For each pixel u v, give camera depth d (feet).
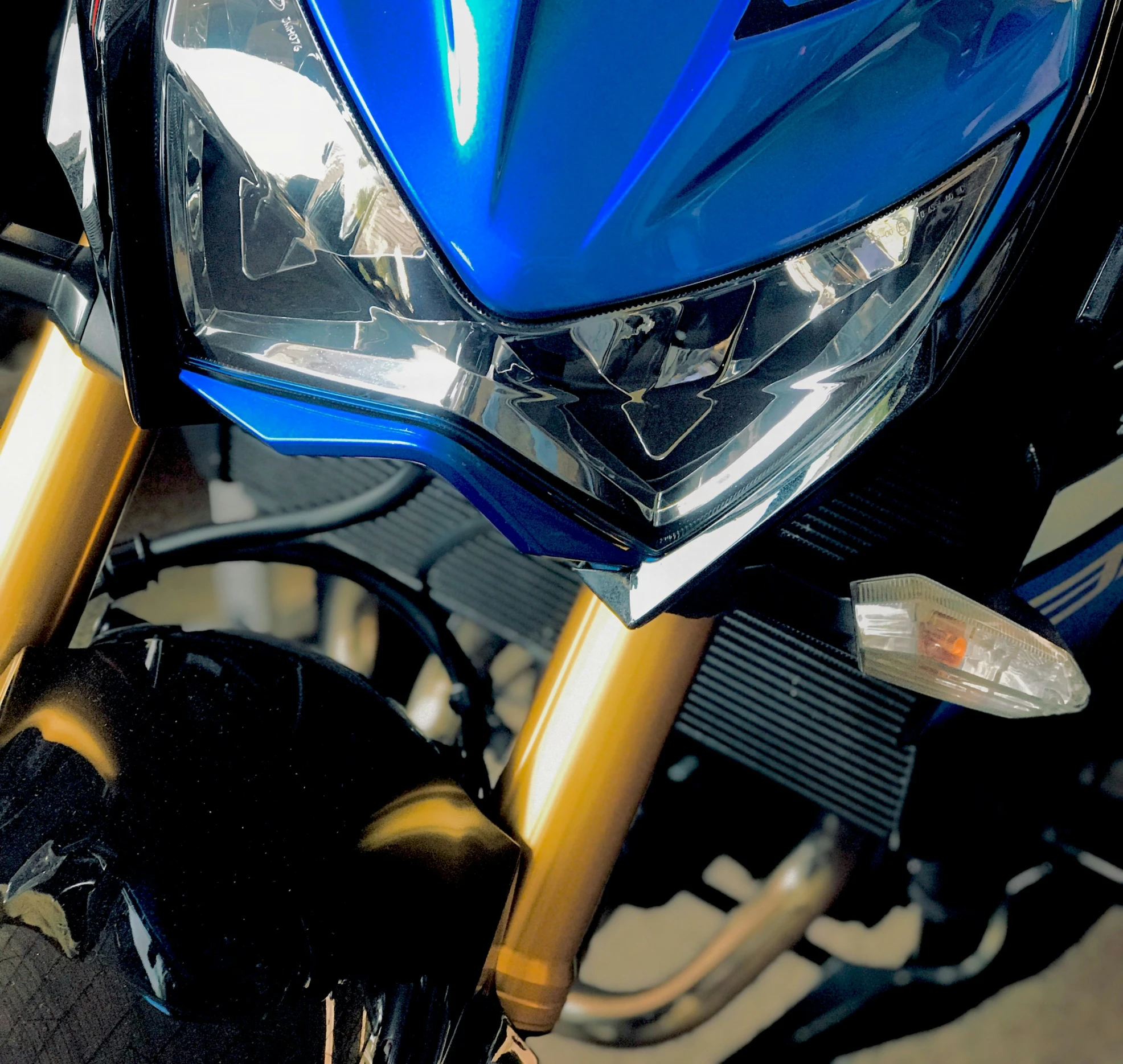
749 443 2.00
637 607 2.14
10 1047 2.08
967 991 4.46
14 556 2.50
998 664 2.35
